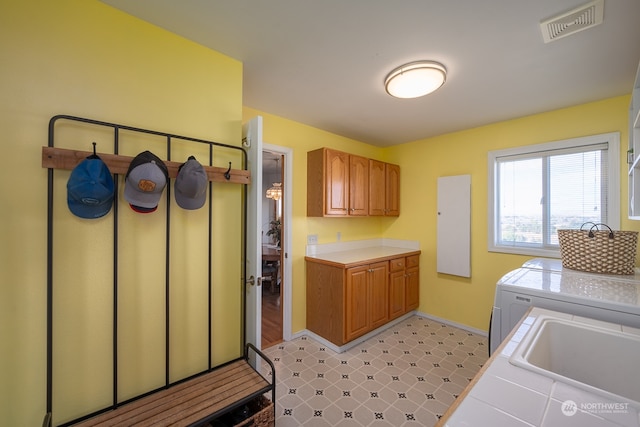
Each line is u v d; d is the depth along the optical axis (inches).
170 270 54.8
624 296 51.2
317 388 78.4
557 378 30.7
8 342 39.5
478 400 27.5
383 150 151.5
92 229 46.3
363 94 84.7
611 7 47.4
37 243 41.5
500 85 77.6
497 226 111.9
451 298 123.6
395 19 51.8
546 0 46.7
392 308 118.6
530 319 47.9
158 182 46.2
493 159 111.1
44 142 42.1
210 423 52.4
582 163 92.9
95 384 46.6
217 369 58.4
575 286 58.6
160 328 53.3
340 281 99.7
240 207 65.4
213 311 60.7
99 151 46.8
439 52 62.1
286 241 110.4
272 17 51.3
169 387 52.4
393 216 143.9
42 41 42.3
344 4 48.0
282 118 106.0
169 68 55.0
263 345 105.0
